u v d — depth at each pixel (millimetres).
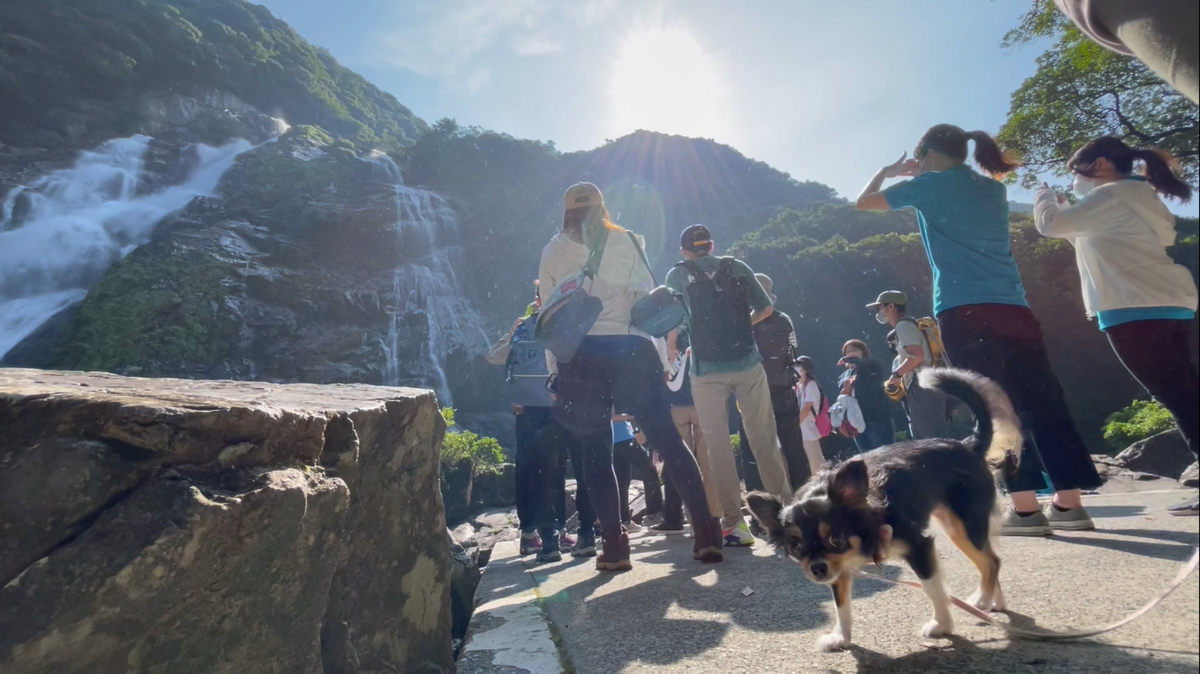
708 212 63844
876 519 1921
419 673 2367
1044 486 1954
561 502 6082
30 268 38000
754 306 4441
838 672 1912
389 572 2299
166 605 1491
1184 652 1365
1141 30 1170
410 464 2439
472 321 44406
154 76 59781
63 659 1396
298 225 42406
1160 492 1870
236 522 1558
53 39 53625
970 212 1960
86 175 46562
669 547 4871
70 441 1515
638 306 3857
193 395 1884
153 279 34750
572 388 3900
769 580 3090
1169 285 1271
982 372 1908
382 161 54656
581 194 3977
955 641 1876
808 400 6152
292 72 78062
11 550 1449
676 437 3930
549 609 3154
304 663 1792
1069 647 1564
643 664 2238
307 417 1827
